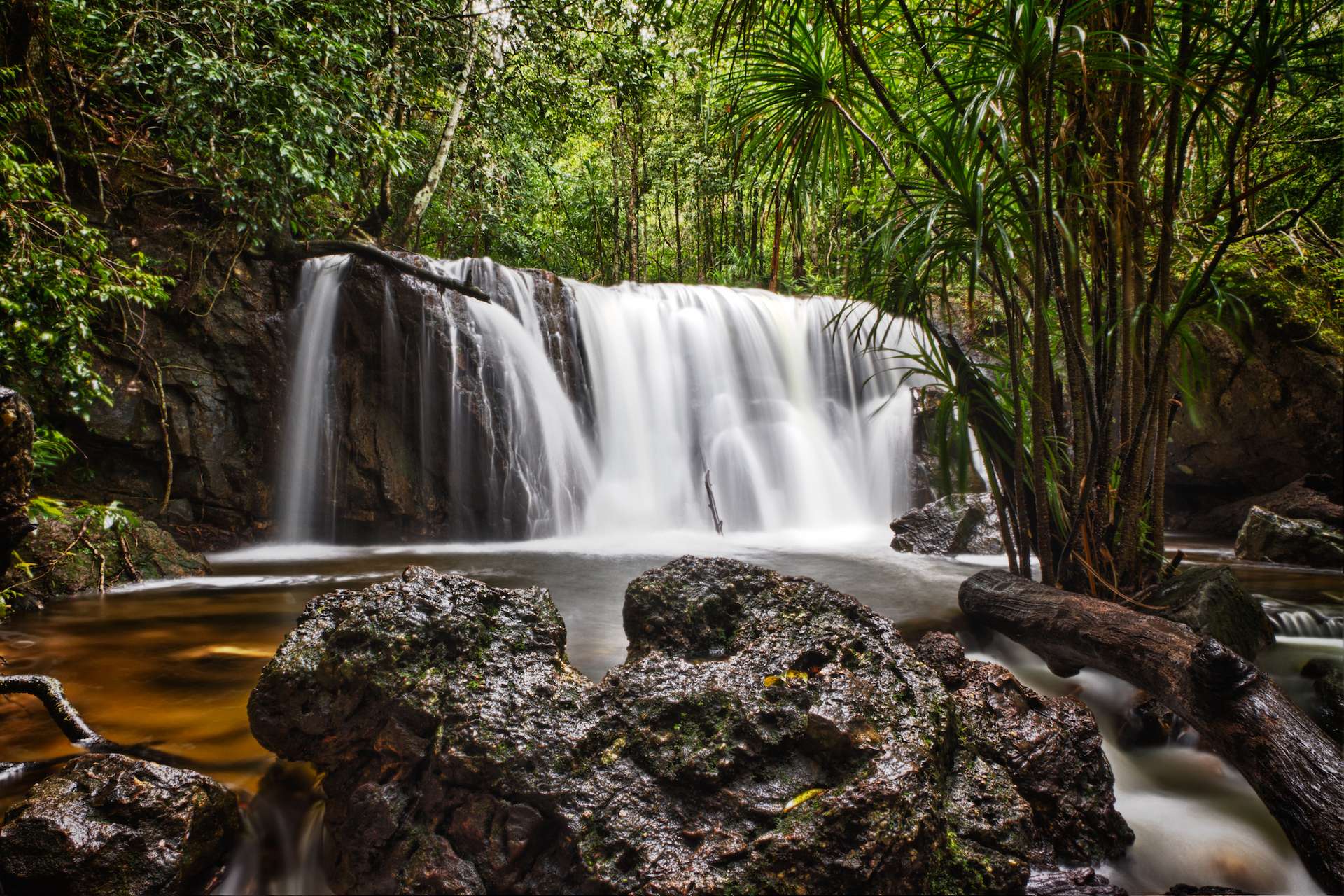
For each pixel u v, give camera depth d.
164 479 6.46
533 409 7.84
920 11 3.64
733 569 2.64
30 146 5.40
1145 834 2.35
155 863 1.83
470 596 2.36
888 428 9.20
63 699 2.45
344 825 1.99
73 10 5.82
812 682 2.12
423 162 10.62
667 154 15.37
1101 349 3.60
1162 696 2.58
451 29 8.96
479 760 1.90
